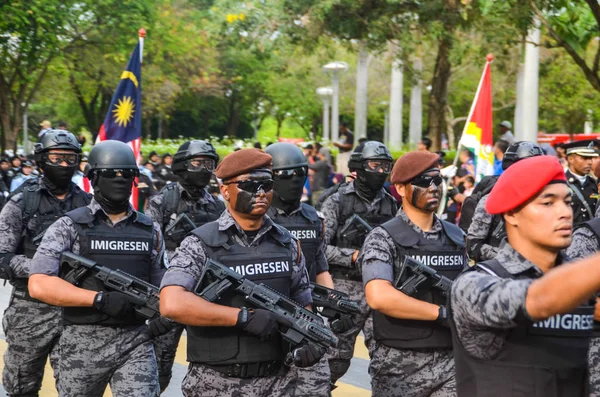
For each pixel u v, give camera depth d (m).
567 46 12.66
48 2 25.62
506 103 38.53
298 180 6.15
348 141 19.00
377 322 5.11
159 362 6.72
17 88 33.00
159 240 5.56
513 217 3.04
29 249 6.16
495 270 3.05
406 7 17.80
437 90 19.81
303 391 4.71
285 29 18.42
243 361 4.38
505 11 13.23
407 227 5.19
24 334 6.13
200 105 50.56
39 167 6.30
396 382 5.07
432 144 20.03
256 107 52.69
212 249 4.45
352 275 6.85
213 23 19.03
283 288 4.58
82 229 5.30
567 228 2.94
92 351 5.16
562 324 3.02
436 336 4.98
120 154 5.34
